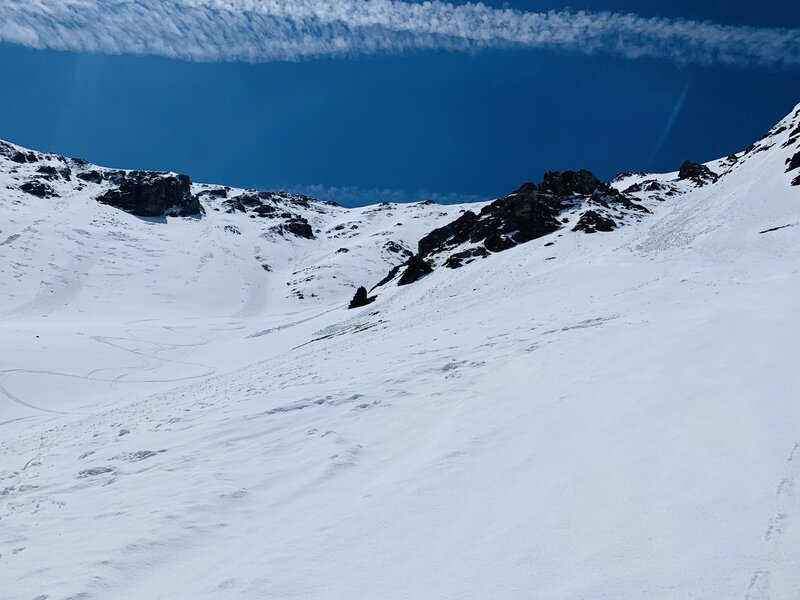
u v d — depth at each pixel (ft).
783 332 36.01
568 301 83.20
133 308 318.45
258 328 256.11
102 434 49.70
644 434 24.81
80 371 149.69
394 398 44.78
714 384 29.12
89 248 402.93
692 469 19.99
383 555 18.08
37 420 108.68
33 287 322.55
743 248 98.68
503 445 27.68
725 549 14.21
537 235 198.70
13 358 148.05
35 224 411.95
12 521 27.45
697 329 43.09
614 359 40.34
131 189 526.16
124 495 29.30
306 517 23.58
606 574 14.16
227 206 614.34
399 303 176.96
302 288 401.90
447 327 79.30
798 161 137.49
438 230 282.15
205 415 49.42
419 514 21.07
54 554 22.07
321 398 47.52
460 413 35.83
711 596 12.27
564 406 32.42
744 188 146.92
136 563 20.59
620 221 188.24
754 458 19.61
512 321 73.61
